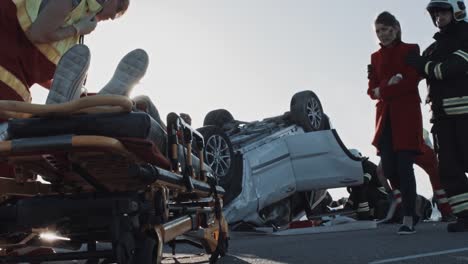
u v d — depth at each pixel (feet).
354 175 29.60
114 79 10.13
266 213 29.84
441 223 24.99
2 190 9.48
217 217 13.87
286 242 18.45
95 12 11.30
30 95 11.38
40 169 9.36
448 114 18.24
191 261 14.16
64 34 10.83
